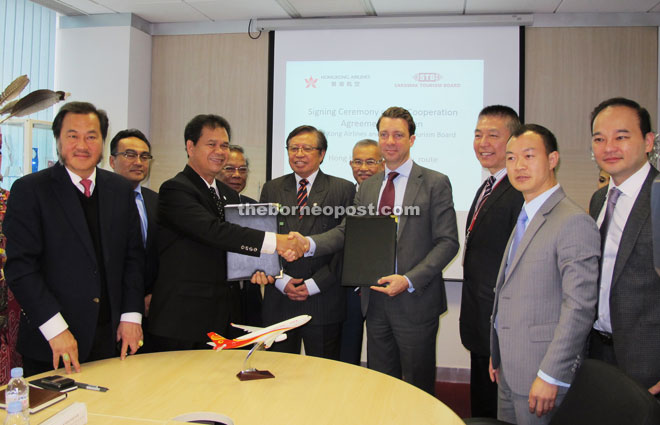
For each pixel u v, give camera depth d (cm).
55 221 167
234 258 208
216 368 162
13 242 162
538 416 149
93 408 130
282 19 414
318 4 384
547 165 162
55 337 156
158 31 437
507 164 168
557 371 144
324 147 262
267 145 419
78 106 176
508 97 390
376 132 408
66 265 167
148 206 260
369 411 131
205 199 207
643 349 153
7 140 367
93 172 183
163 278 199
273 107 418
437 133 400
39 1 393
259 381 151
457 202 399
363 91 409
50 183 170
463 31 395
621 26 380
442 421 125
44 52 417
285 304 242
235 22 425
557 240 154
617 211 168
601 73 382
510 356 161
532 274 157
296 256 212
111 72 417
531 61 390
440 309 226
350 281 217
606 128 165
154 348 210
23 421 112
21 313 173
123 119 415
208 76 431
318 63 414
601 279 168
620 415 117
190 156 215
